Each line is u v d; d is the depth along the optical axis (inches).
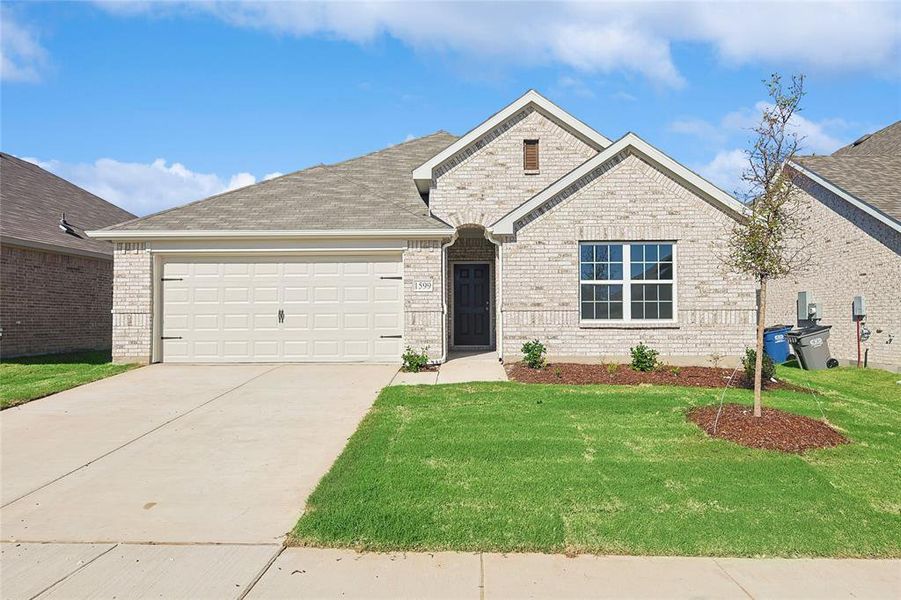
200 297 519.5
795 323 730.8
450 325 638.5
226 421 325.7
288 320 518.9
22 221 618.5
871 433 299.3
